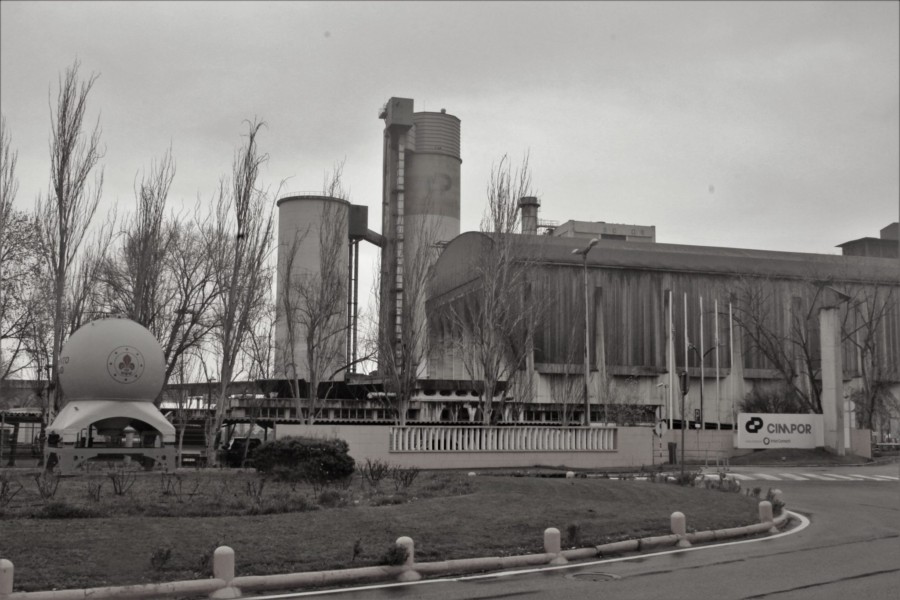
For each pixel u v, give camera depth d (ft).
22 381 197.26
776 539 57.82
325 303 166.50
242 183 133.28
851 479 119.96
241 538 46.50
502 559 45.68
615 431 129.70
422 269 176.76
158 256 140.56
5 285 138.92
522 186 162.30
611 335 245.24
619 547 50.93
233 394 195.62
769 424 169.58
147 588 35.96
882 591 38.99
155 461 83.51
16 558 39.83
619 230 354.33
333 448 80.69
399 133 311.68
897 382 264.11
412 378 162.81
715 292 254.88
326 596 37.58
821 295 249.14
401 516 57.21
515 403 179.83
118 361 81.61
